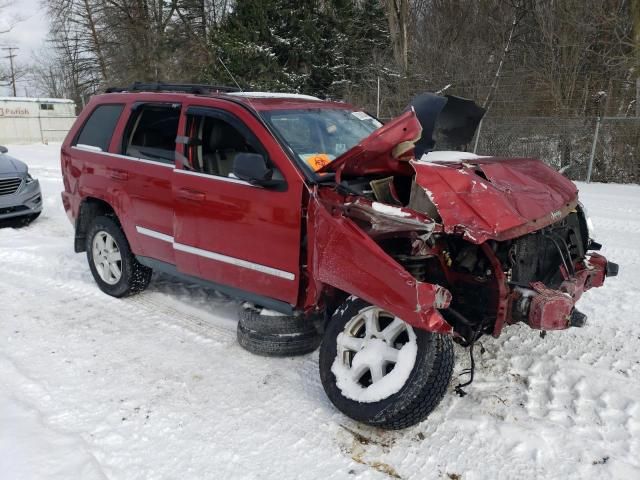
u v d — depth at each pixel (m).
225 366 3.98
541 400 3.46
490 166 3.51
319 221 3.33
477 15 20.55
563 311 3.00
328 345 3.35
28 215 8.49
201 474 2.87
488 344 4.19
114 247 5.30
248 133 3.94
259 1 23.33
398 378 3.00
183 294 5.41
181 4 29.72
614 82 15.36
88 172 5.34
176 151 4.40
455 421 3.26
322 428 3.25
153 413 3.39
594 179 13.05
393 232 3.12
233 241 3.97
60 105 30.38
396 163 3.24
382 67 21.59
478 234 2.86
